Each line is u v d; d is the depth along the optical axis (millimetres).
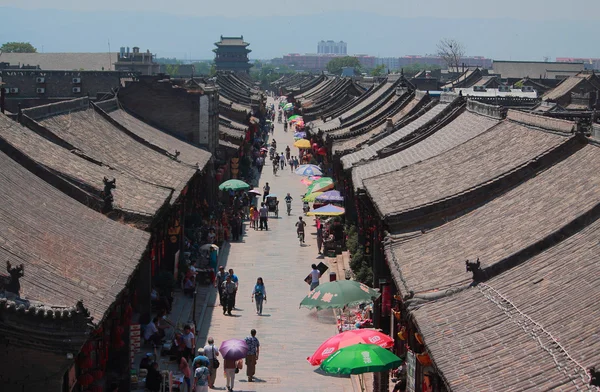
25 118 43938
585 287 23875
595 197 29344
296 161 115250
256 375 39469
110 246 33844
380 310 42031
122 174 44688
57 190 36938
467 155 42719
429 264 31688
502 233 31141
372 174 50250
